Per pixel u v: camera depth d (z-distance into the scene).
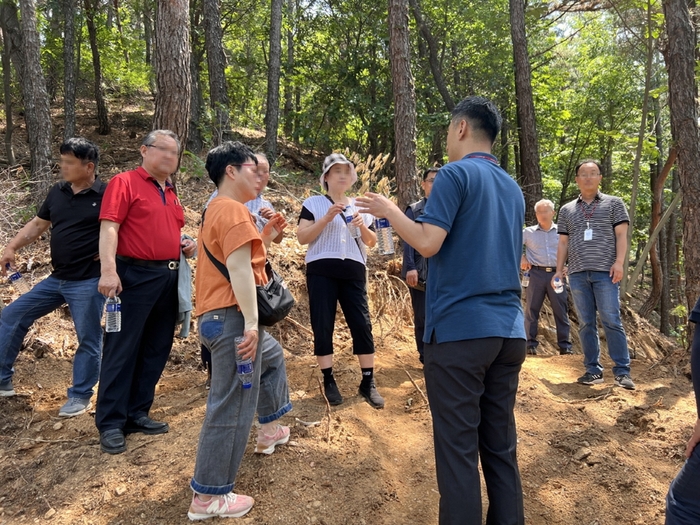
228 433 2.44
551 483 3.11
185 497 2.68
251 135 14.54
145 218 3.18
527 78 11.73
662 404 3.96
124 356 3.12
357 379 4.24
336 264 3.64
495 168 2.39
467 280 2.19
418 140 14.03
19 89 13.56
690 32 6.08
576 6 13.09
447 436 2.18
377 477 2.96
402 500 2.88
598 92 17.30
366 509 2.73
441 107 13.47
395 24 7.97
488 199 2.25
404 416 3.74
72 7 10.60
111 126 13.88
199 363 4.54
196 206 7.38
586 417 3.83
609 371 5.30
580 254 4.53
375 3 12.78
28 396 3.81
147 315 3.20
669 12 6.14
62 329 4.66
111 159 10.35
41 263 5.45
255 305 2.37
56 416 3.58
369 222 3.91
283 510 2.62
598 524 2.79
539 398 4.10
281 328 5.24
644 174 17.09
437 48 14.12
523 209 2.44
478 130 2.43
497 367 2.30
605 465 3.22
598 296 4.48
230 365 2.42
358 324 3.76
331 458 3.05
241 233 2.33
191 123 11.23
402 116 8.00
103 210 3.04
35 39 7.63
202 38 13.37
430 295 2.31
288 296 2.64
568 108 17.66
